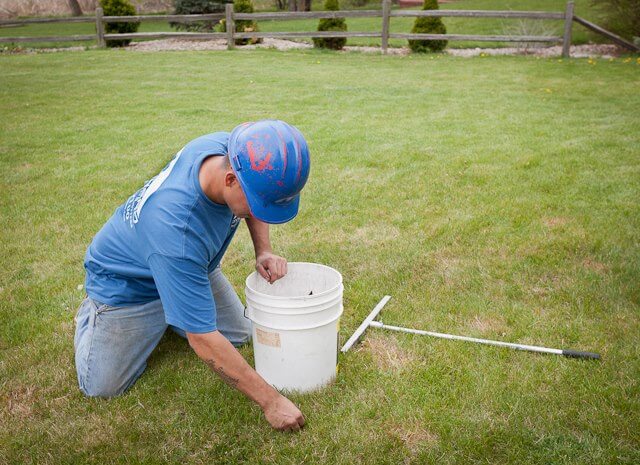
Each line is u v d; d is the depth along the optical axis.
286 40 17.23
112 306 2.50
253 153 1.94
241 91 9.81
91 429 2.44
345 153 6.19
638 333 3.00
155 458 2.27
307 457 2.25
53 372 2.81
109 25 16.08
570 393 2.57
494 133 6.86
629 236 4.11
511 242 4.09
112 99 9.30
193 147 2.24
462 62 12.71
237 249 4.17
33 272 3.87
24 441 2.37
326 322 2.50
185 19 15.50
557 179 5.24
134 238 2.36
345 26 15.21
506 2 21.84
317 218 4.61
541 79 10.45
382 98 9.09
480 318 3.21
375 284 3.62
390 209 4.74
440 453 2.26
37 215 4.77
